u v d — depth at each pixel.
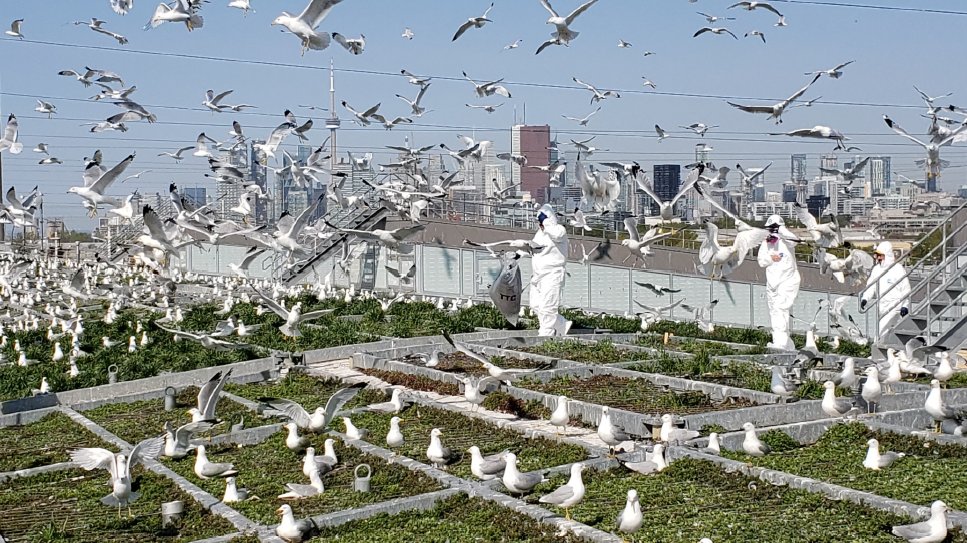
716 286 54.19
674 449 22.45
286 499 20.42
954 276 36.88
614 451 22.81
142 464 23.56
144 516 19.81
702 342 42.31
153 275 68.44
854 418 25.12
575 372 34.78
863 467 21.56
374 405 29.11
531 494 19.92
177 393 33.41
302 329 47.25
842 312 45.38
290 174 39.66
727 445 23.58
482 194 66.88
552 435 25.42
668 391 30.97
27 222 34.62
